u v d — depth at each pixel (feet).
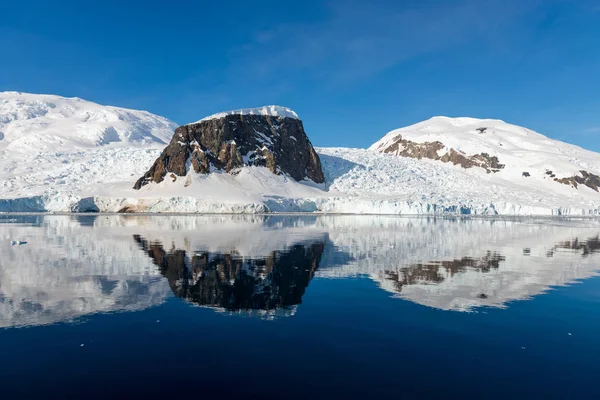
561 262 77.36
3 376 28.27
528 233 140.36
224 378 28.12
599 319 41.86
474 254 86.58
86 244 95.35
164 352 32.53
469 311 44.39
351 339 35.63
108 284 54.85
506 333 37.52
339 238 114.62
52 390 26.30
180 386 26.91
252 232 130.31
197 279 58.34
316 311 43.86
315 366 30.12
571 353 32.99
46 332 36.86
